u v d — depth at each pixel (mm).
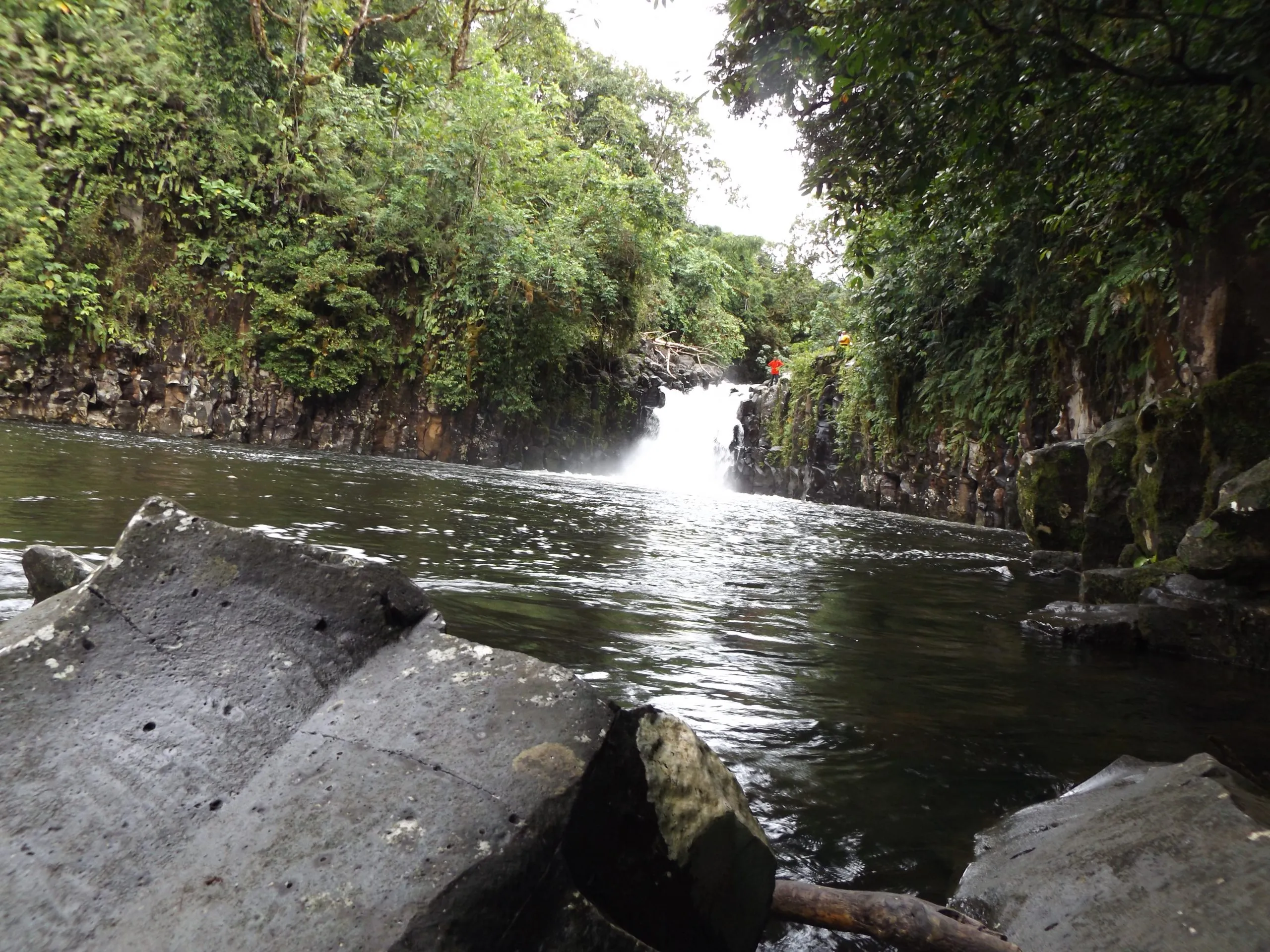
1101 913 1853
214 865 1325
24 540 4734
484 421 20000
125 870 1329
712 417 23266
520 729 1488
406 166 19281
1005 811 2520
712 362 28484
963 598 6484
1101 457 7543
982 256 12602
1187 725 3465
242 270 17344
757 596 5781
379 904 1236
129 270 16500
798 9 4465
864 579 7074
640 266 22422
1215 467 5676
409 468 14922
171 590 1769
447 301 19188
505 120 19328
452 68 19531
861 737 3051
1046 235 10227
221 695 1614
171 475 9000
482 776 1412
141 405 16562
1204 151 4531
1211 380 6539
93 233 16000
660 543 8156
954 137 4684
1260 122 4250
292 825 1374
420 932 1206
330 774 1458
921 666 4191
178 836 1386
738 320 32312
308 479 10375
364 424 18719
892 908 1634
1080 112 4590
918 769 2789
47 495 6551
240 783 1476
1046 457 8945
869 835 2297
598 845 1431
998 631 5281
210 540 1838
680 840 1491
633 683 3371
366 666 1702
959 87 4152
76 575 2799
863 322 16672
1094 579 5730
